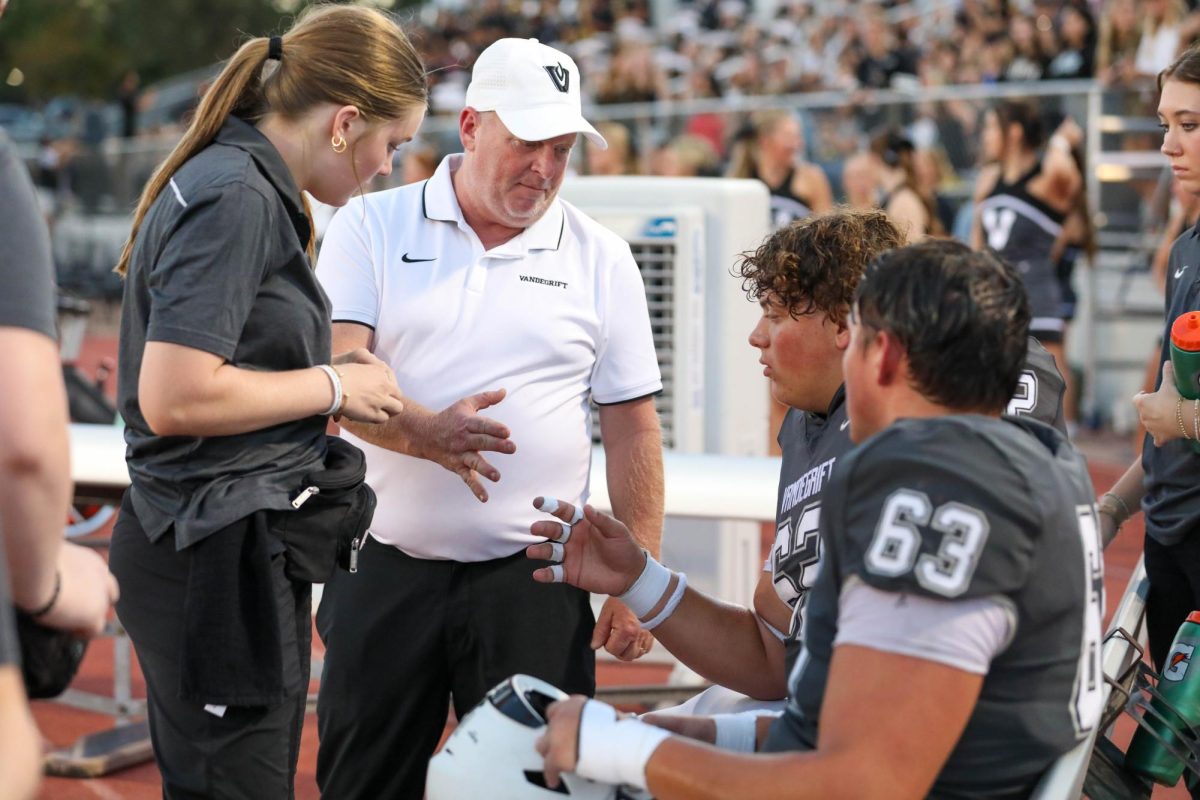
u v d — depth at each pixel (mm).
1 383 1653
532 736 1971
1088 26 9898
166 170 2326
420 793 2885
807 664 1873
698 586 4355
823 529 1799
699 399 4477
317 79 2283
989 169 8039
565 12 15250
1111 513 3105
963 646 1658
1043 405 2555
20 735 1392
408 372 2785
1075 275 8789
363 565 2816
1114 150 8617
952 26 11266
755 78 12383
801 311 2289
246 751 2312
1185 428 2766
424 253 2783
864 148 9438
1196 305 2939
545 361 2785
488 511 2744
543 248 2797
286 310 2283
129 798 3861
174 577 2297
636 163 10445
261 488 2273
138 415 2301
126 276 2322
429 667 2803
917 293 1796
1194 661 2479
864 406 1874
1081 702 1835
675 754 1812
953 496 1682
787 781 1688
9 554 1692
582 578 2479
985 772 1790
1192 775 2670
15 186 1725
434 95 13273
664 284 4395
